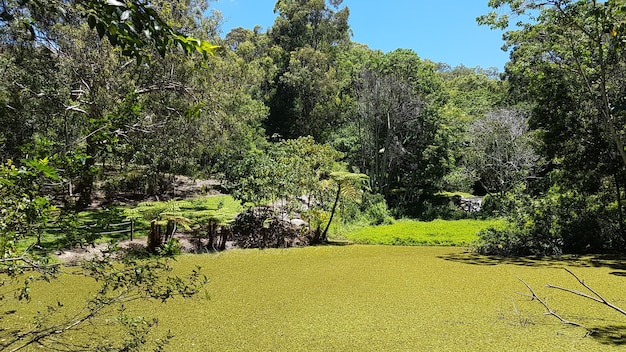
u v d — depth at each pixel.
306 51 33.50
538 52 10.91
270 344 4.43
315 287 6.82
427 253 10.44
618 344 4.40
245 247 10.72
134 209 12.57
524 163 19.78
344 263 8.87
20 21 1.93
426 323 5.10
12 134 10.21
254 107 26.64
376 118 22.62
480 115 24.27
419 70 23.08
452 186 23.06
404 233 13.91
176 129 15.01
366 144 23.73
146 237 10.34
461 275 7.77
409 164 23.58
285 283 7.07
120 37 1.73
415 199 23.22
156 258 2.89
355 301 6.03
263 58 35.69
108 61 12.52
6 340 4.12
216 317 5.25
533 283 7.12
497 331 4.81
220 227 11.59
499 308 5.70
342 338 4.61
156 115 13.75
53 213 2.45
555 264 8.96
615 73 10.20
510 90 26.14
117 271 2.64
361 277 7.57
